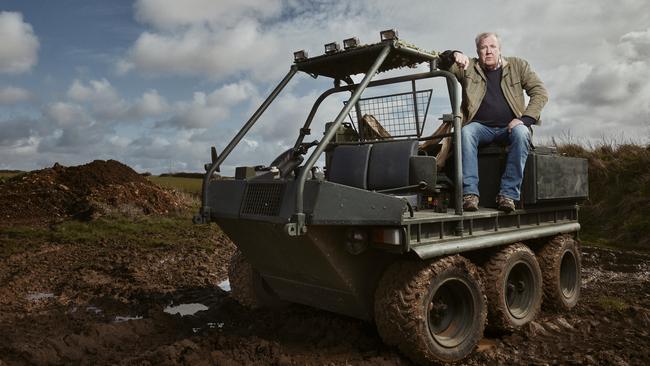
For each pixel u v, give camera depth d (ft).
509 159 14.80
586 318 16.25
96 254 28.89
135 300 18.85
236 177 13.83
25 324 15.70
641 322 15.93
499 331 14.56
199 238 34.88
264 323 15.15
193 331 14.79
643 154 37.14
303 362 12.16
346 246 11.73
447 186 14.53
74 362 12.46
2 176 63.52
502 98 15.70
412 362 12.17
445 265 12.16
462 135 14.70
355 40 13.50
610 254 27.68
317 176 14.60
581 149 40.27
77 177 51.13
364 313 13.01
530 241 17.38
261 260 13.93
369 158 13.89
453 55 15.11
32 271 24.07
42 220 43.14
